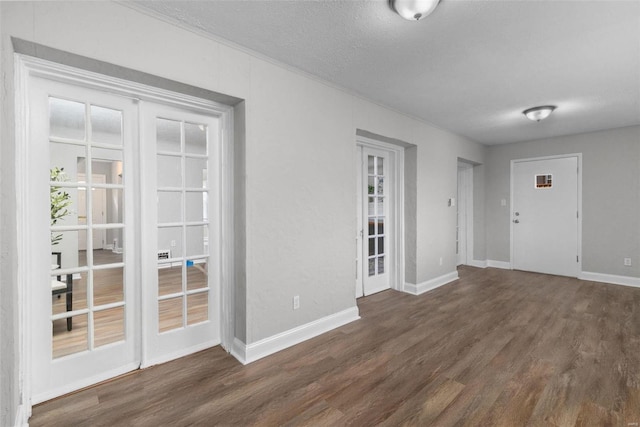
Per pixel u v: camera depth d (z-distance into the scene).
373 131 3.40
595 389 1.93
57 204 2.82
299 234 2.68
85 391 1.92
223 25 2.01
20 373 1.64
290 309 2.61
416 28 2.03
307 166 2.73
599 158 4.62
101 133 3.46
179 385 2.00
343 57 2.42
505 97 3.27
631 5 1.78
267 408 1.78
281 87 2.52
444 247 4.63
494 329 2.89
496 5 1.79
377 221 4.17
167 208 4.41
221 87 2.18
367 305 3.62
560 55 2.38
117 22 1.76
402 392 1.93
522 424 1.64
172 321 2.79
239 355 2.37
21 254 1.66
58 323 2.68
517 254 5.48
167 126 2.85
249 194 2.33
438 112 3.78
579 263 4.82
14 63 1.58
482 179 5.77
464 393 1.91
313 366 2.25
